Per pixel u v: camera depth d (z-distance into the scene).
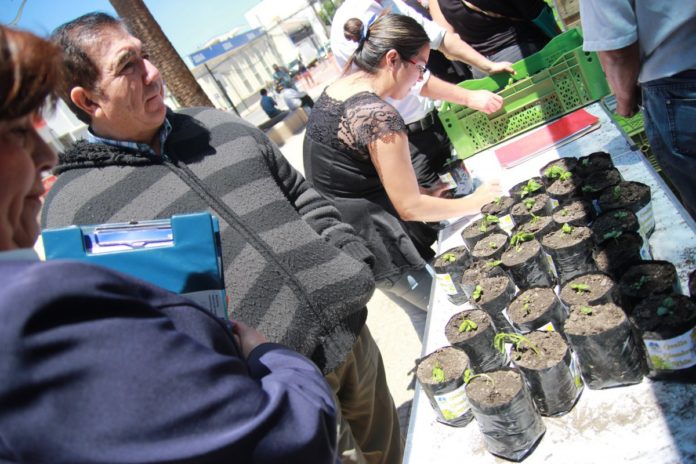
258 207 1.41
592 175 1.66
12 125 0.61
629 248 1.29
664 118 1.49
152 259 0.86
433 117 2.51
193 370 0.60
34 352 0.51
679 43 1.34
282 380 0.73
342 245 1.64
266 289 1.36
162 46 4.88
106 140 1.36
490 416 1.01
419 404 1.29
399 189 1.78
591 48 1.50
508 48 2.86
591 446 0.98
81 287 0.56
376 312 3.74
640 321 1.04
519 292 1.32
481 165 2.41
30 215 0.67
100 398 0.53
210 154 1.43
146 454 0.55
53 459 0.53
